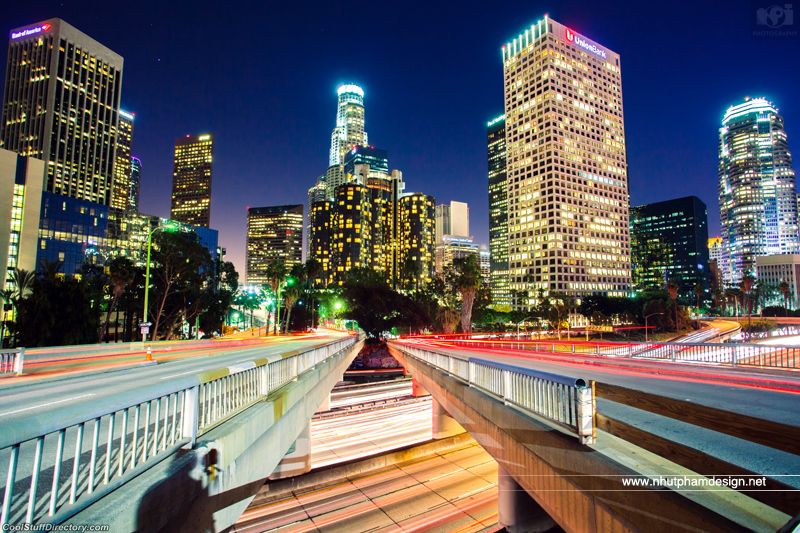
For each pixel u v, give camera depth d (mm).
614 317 123000
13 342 38844
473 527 17781
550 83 177250
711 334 104812
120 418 8516
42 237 96875
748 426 4238
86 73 179750
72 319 38719
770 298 169500
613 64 199375
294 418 11797
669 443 5152
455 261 85938
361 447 27234
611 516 5465
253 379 8930
